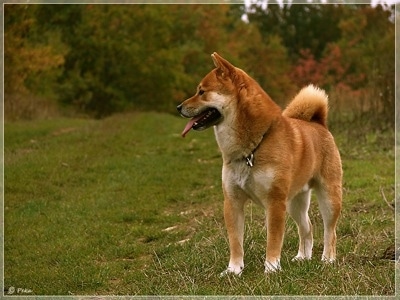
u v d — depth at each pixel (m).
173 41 44.75
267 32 54.56
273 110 7.84
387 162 14.55
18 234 10.68
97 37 38.44
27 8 25.70
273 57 46.25
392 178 12.73
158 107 42.03
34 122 27.08
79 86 38.19
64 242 10.15
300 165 7.96
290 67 46.09
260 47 46.44
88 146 19.22
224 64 7.92
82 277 8.50
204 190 13.44
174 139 21.14
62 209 12.16
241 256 7.92
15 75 26.75
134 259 9.42
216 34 45.34
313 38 53.41
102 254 9.66
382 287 6.88
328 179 8.42
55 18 35.88
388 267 7.55
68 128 25.67
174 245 9.58
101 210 12.03
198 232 10.00
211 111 7.95
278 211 7.70
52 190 13.75
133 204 12.43
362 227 9.40
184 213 11.71
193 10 45.38
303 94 8.76
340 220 9.76
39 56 27.16
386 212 10.16
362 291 6.81
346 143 16.83
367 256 8.11
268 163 7.65
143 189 13.65
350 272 7.25
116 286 8.21
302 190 8.22
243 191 7.88
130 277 8.39
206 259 8.38
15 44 25.42
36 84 34.03
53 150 18.45
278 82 43.31
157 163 16.41
